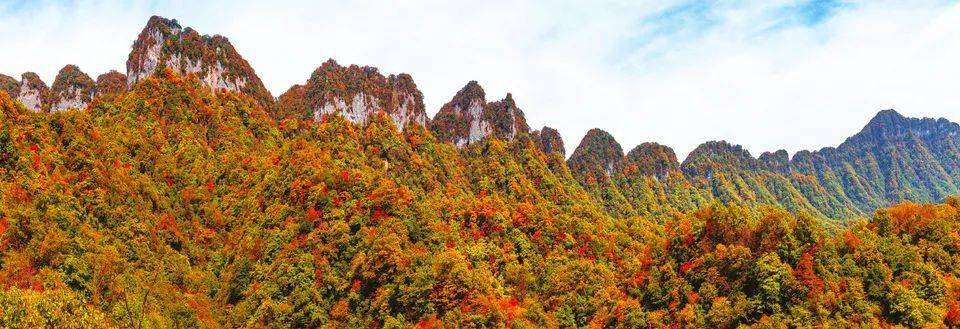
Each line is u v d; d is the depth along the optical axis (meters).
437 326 77.19
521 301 95.38
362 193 102.25
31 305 57.91
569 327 87.50
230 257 97.81
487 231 116.88
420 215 103.19
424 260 87.44
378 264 86.06
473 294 81.94
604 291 89.25
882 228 83.00
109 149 104.31
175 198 108.31
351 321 82.00
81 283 70.12
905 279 72.25
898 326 66.44
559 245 118.56
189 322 79.44
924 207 85.81
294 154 119.50
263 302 83.75
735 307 70.75
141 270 81.38
